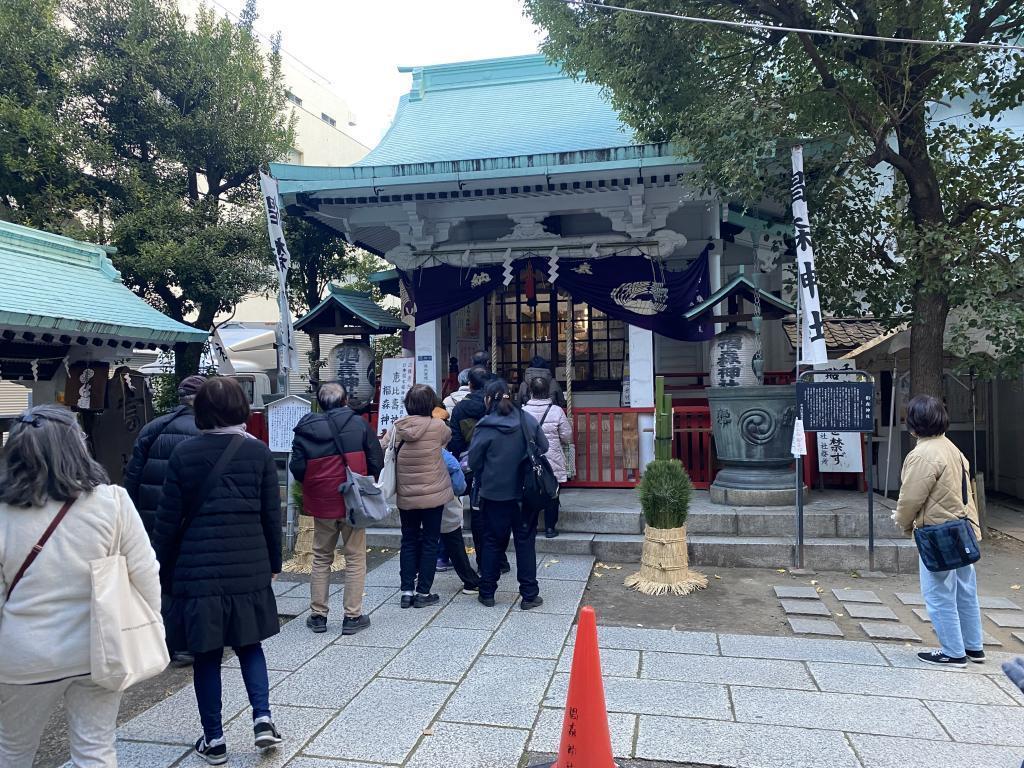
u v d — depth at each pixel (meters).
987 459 10.22
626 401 10.16
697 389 10.41
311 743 3.36
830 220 8.06
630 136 9.48
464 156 9.64
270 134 13.70
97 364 9.36
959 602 4.28
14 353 7.96
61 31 11.88
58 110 11.92
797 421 6.19
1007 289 6.83
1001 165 7.47
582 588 5.77
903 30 6.71
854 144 7.18
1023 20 6.80
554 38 8.28
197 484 3.19
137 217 11.77
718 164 6.84
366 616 4.99
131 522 2.53
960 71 7.04
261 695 3.27
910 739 3.34
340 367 9.16
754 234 9.81
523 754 3.24
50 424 2.41
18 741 2.43
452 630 4.86
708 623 5.02
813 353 6.16
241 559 3.21
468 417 6.44
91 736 2.46
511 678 4.07
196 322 13.59
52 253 8.67
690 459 8.23
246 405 3.41
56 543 2.34
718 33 7.25
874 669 4.17
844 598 5.45
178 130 12.56
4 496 2.32
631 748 3.28
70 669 2.35
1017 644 4.61
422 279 9.54
